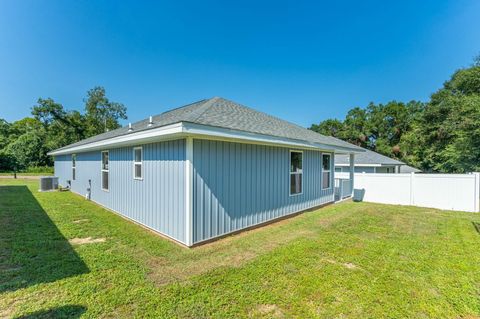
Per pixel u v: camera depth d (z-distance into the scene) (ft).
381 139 98.22
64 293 8.80
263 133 17.93
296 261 12.28
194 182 14.94
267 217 20.97
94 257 12.34
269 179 21.36
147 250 13.75
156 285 9.65
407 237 16.58
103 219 21.30
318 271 11.12
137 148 20.74
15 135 103.60
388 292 9.31
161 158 17.40
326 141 29.30
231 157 17.58
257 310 8.11
